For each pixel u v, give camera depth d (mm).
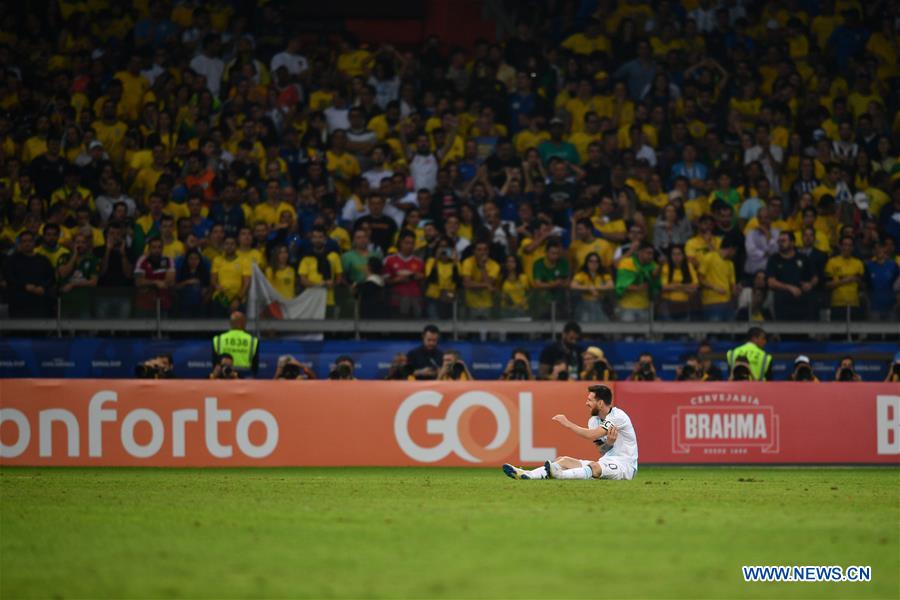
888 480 62531
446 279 85938
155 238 85875
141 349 83000
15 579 28578
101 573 29391
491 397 72688
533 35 114688
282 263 84750
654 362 85250
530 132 102500
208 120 99188
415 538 35438
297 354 84125
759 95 109312
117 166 97125
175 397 71875
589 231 90625
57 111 98688
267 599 25984
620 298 85875
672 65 109062
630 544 34406
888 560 32188
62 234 88312
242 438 72000
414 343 84500
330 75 105688
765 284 87750
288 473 67250
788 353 86250
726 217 94062
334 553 32594
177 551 32969
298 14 120625
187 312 84250
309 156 98438
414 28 121500
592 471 58812
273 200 92750
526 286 86750
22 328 82875
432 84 106625
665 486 55438
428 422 72562
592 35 112000
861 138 104875
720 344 85750
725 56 110750
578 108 105375
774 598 27031
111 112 98125
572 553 32656
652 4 114375
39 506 45219
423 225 93375
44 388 71625
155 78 103562
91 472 67375
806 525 39062
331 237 88938
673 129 103375
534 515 41344
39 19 107062
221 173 94688
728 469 72875
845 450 74625
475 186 95625
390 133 101438
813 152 104562
